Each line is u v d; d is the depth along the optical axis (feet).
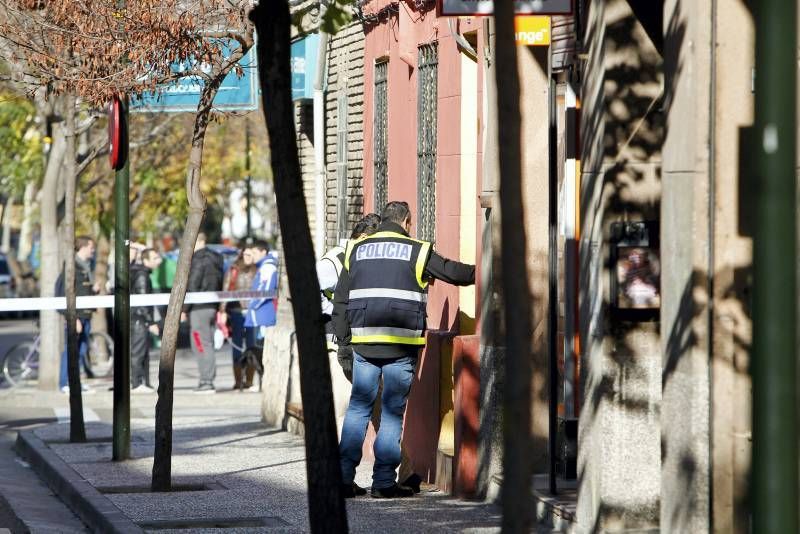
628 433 63.31
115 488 91.09
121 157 106.11
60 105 177.47
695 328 55.36
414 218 102.37
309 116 145.18
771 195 33.42
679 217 56.24
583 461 65.82
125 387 106.63
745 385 55.16
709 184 55.21
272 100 49.01
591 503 64.75
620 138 62.64
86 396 166.91
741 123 55.06
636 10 62.34
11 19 101.60
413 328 84.79
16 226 444.14
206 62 91.71
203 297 166.81
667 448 57.47
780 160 33.37
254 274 186.39
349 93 124.36
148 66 92.22
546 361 80.74
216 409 157.79
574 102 75.05
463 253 90.07
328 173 133.28
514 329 35.27
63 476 97.66
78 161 133.39
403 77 105.29
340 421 109.09
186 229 91.09
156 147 256.93
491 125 80.64
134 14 89.04
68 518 88.63
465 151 90.17
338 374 109.60
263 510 81.10
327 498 49.37
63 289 172.86
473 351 82.99
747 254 55.11
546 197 80.23
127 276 107.04
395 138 107.45
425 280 85.51
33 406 163.22
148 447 116.26
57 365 176.55
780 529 33.19
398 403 85.35
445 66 93.09
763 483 33.45
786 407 33.35
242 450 113.60
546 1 64.69
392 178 108.37
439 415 89.92
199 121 90.79
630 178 62.80
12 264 385.70
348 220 124.77
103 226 257.75
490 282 81.10
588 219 64.75
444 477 87.20
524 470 35.14
